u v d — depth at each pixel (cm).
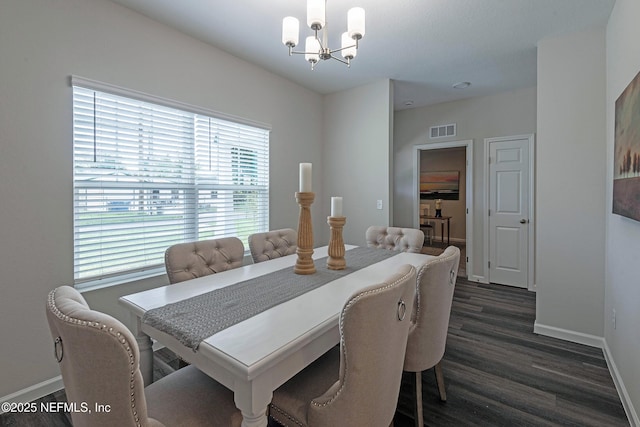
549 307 264
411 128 473
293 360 106
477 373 210
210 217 281
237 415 109
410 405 180
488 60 300
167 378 128
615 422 164
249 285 161
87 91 203
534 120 382
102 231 215
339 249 194
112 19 211
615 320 205
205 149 275
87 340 71
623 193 174
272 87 332
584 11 219
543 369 214
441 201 786
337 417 100
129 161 226
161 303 135
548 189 261
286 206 355
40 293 187
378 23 234
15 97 175
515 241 400
